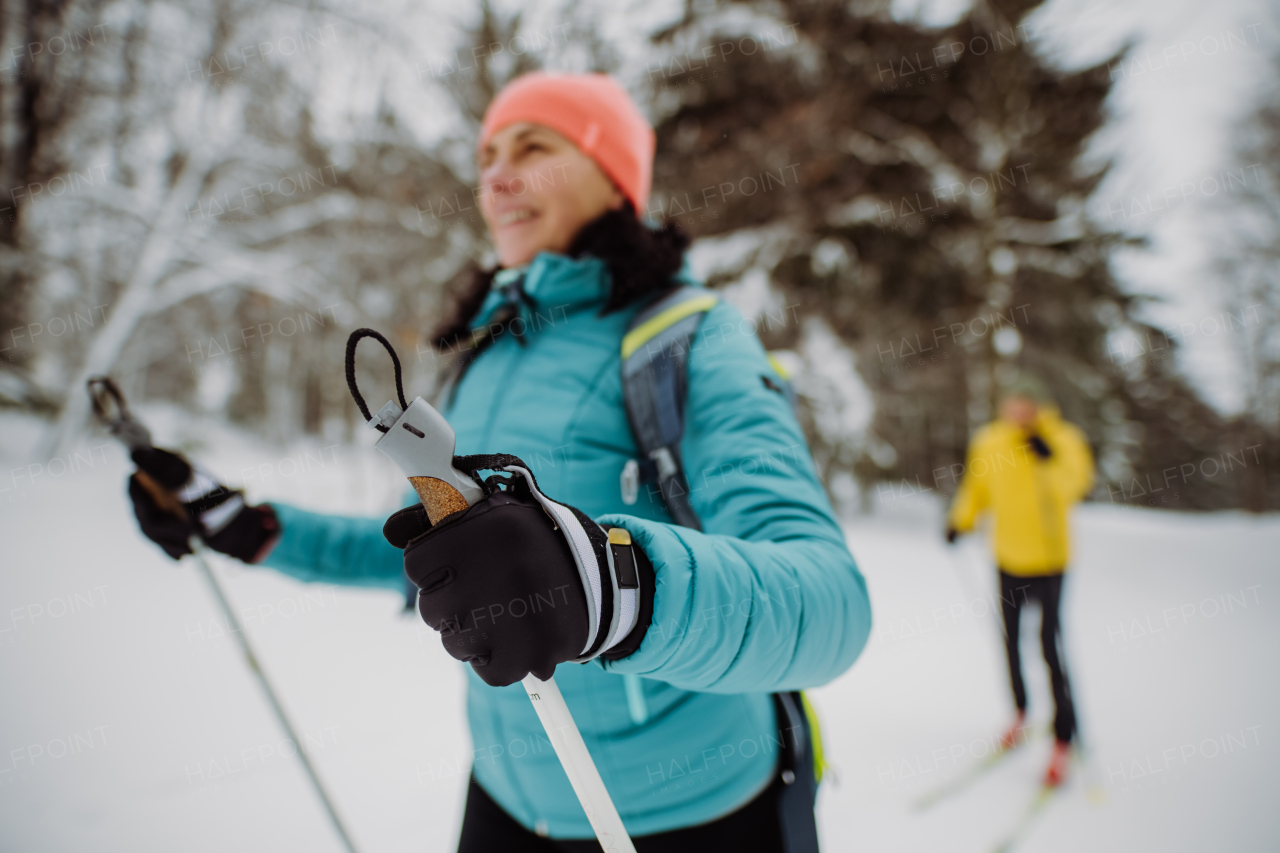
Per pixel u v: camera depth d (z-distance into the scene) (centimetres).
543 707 57
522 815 95
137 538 484
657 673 51
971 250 887
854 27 776
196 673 308
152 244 762
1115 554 809
